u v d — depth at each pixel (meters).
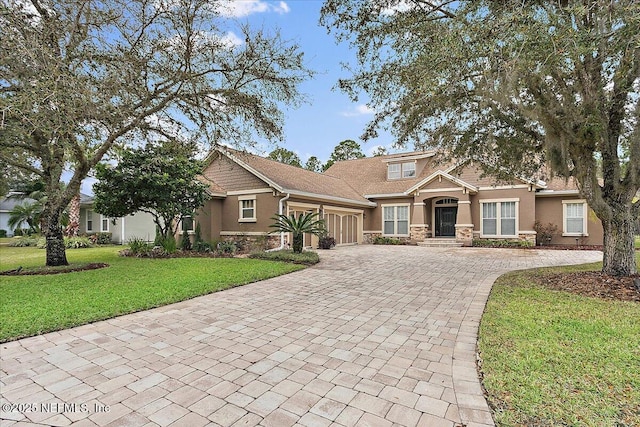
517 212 16.70
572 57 5.00
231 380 3.22
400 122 8.27
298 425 2.54
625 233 7.27
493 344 3.98
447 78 6.04
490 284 7.52
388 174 22.08
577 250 14.66
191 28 8.44
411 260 11.80
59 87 6.18
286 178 16.39
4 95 6.56
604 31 4.91
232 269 9.24
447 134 8.41
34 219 21.97
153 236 21.16
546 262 10.98
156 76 8.80
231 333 4.50
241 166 15.47
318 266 10.37
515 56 4.97
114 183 12.09
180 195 12.92
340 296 6.54
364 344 4.11
